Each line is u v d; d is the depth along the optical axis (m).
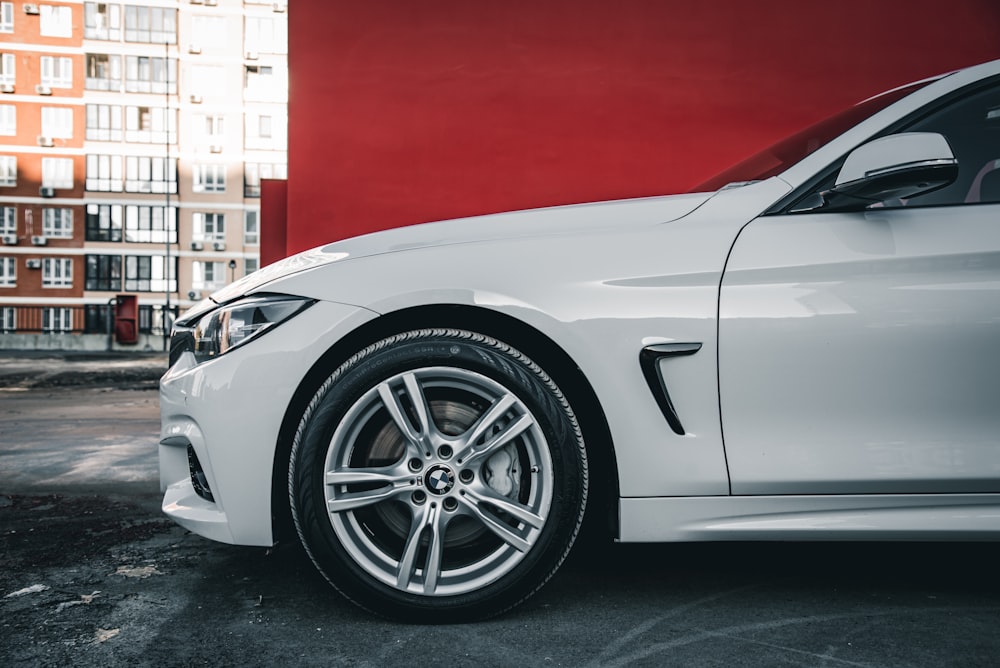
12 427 5.41
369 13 5.04
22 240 39.22
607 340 1.66
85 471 3.61
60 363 19.44
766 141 5.18
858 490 1.65
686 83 5.15
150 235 39.78
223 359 1.71
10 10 38.44
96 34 38.97
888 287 1.64
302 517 1.66
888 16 5.15
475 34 5.08
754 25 5.15
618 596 1.88
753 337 1.65
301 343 1.68
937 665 1.50
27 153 38.94
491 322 1.75
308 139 5.05
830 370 1.64
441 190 5.10
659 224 1.75
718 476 1.65
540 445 1.67
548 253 1.71
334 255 1.82
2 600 1.86
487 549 1.73
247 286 1.84
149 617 1.74
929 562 2.16
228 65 39.56
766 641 1.61
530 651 1.56
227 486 1.68
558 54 5.11
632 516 1.67
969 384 1.63
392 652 1.55
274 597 1.87
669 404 1.66
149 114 39.44
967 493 1.65
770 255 1.68
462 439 1.67
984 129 1.77
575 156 5.13
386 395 1.67
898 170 1.53
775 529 1.66
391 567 1.69
